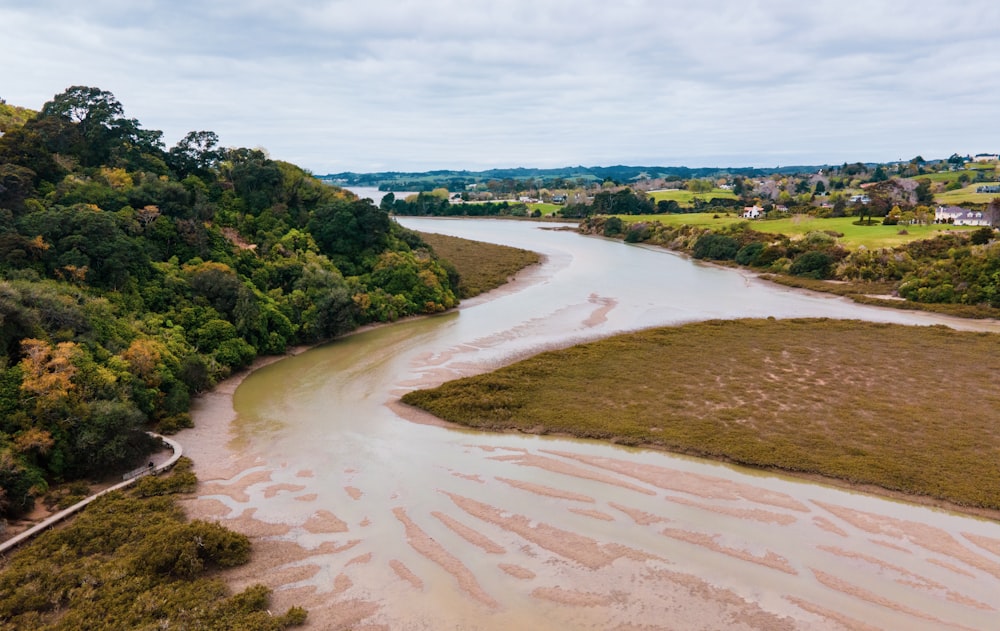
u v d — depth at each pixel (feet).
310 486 109.40
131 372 132.57
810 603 79.20
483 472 114.73
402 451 123.65
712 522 97.60
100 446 110.73
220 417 140.77
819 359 177.58
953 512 99.96
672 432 128.67
